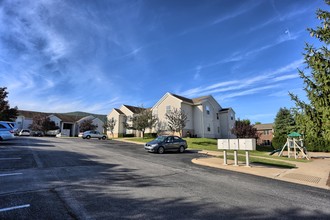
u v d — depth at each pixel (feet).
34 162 32.73
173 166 36.91
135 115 127.34
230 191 22.43
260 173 33.83
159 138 62.95
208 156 54.19
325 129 27.32
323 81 26.68
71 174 26.40
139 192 20.61
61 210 15.46
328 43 27.32
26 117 189.16
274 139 108.58
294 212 17.02
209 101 122.83
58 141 83.66
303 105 28.73
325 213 16.99
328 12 27.12
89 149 57.72
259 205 18.34
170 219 14.67
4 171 26.05
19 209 15.26
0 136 58.03
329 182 29.37
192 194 20.71
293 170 37.83
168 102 114.11
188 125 111.86
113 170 30.48
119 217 14.71
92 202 17.35
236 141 39.37
